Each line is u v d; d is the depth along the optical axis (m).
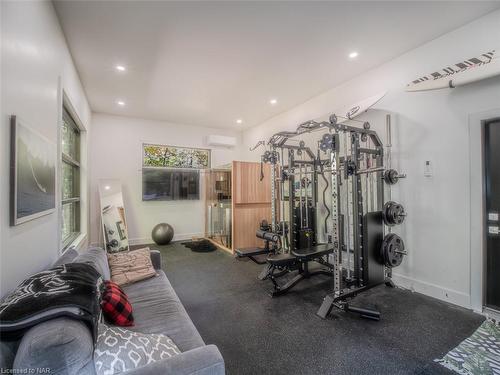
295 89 4.00
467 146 2.54
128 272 2.28
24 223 1.42
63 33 2.48
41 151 1.68
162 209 5.84
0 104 1.18
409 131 2.99
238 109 4.98
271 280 3.16
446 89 2.68
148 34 2.58
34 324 0.86
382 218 2.73
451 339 2.01
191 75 3.49
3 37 1.22
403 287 3.03
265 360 1.78
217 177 5.58
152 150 5.72
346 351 1.87
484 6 2.26
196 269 3.76
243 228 4.67
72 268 1.31
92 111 5.06
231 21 2.40
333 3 2.19
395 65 3.11
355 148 2.73
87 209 4.17
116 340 0.98
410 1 2.19
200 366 0.93
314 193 3.75
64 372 0.79
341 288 2.48
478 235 2.46
